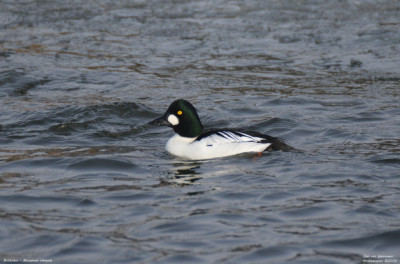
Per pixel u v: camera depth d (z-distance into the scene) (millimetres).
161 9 27188
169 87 18484
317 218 9211
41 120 15531
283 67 20328
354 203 9789
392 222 8992
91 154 13016
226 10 26969
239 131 13094
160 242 8383
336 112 16141
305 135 14359
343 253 8039
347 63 20562
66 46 22375
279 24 24828
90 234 8664
